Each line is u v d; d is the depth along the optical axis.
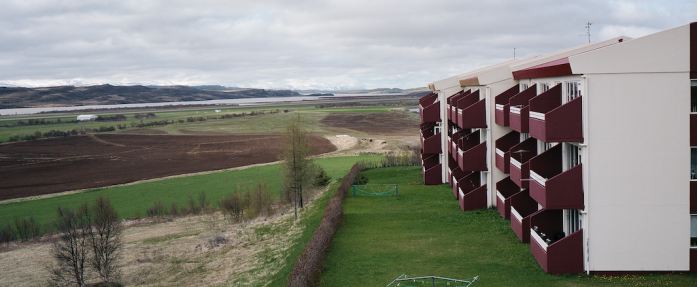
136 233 45.59
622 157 16.67
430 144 40.66
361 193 40.22
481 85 29.09
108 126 173.38
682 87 16.23
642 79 16.30
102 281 31.03
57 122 197.38
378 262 21.06
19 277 34.75
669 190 16.62
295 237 32.59
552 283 16.88
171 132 151.12
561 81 19.12
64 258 31.95
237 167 89.50
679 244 16.80
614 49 16.28
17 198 71.31
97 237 35.97
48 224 55.53
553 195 17.22
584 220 17.12
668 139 16.45
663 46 16.11
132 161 102.00
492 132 28.16
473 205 29.30
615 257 17.09
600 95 16.48
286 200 50.75
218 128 161.88
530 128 19.11
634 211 16.83
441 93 39.78
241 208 49.31
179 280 28.69
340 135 131.62
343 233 26.66
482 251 21.25
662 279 16.53
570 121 16.75
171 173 86.50
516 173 22.16
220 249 34.81
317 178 52.12
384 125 166.88
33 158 108.56
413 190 39.84
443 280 18.17
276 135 138.38
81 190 75.12
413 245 23.19
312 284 19.02
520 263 19.20
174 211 56.78
